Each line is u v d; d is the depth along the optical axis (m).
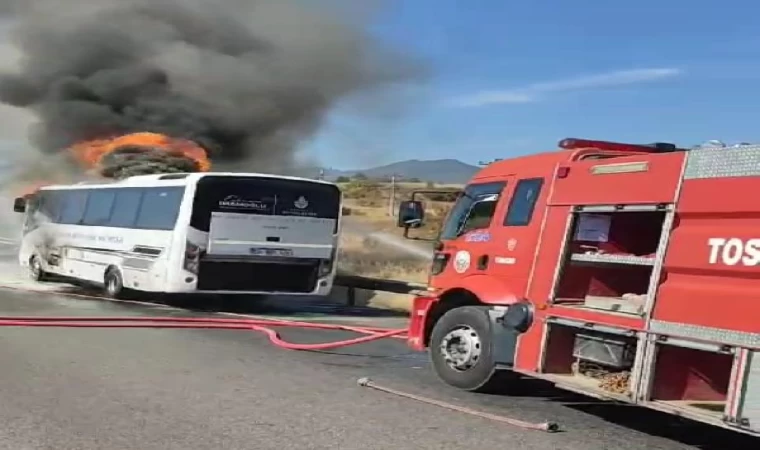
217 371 8.15
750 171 5.41
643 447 5.97
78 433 5.61
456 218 8.30
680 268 5.76
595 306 6.50
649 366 5.86
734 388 5.23
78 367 8.02
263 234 14.62
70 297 15.94
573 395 7.85
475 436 6.00
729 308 5.37
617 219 6.72
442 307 8.31
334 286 18.44
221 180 14.26
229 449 5.36
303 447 5.48
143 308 14.66
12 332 10.30
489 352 7.42
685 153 5.94
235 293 14.56
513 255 7.38
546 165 7.33
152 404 6.54
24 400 6.53
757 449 6.03
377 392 7.46
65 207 18.08
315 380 7.94
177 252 14.05
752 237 5.32
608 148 7.46
